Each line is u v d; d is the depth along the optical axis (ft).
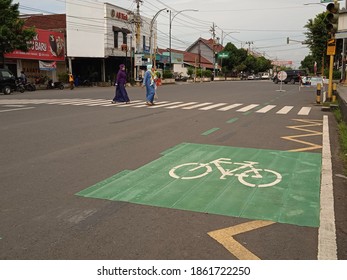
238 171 20.88
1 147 27.14
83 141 29.30
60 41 128.36
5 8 98.02
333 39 55.62
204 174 20.29
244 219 14.39
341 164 22.52
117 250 12.03
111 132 33.37
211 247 12.21
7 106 56.13
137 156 24.38
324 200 16.34
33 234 13.20
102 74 150.82
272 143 28.78
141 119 41.93
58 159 23.62
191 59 287.89
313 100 70.18
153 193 17.29
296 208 15.46
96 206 15.76
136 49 157.89
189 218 14.49
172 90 105.70
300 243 12.48
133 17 152.66
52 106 56.24
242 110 52.24
